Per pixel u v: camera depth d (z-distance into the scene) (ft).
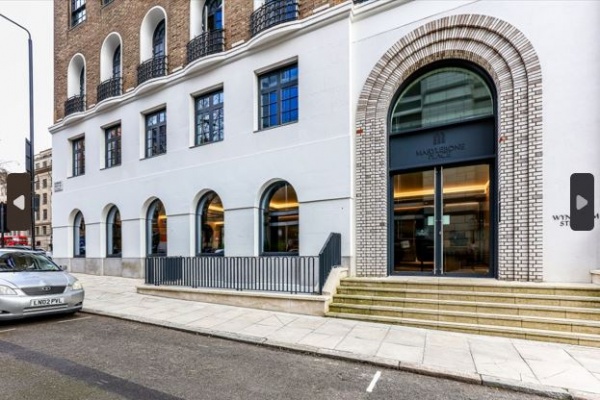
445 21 26.32
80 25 55.26
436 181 27.55
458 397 12.43
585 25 22.31
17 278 21.67
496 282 22.74
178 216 40.09
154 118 44.93
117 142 49.37
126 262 45.39
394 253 28.60
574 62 22.44
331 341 18.02
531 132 23.17
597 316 18.37
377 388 13.05
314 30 31.32
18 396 12.00
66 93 56.80
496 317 19.56
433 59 27.04
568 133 22.34
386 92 28.53
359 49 29.71
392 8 28.48
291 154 31.96
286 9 33.12
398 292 23.61
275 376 14.03
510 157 23.93
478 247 25.99
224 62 36.86
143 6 46.14
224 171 36.35
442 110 27.55
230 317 23.25
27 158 39.19
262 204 34.63
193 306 26.89
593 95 21.91
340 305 23.45
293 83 33.42
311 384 13.30
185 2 41.37
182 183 39.88
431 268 27.30
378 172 28.25
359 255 28.32
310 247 30.37
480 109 26.32
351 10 29.50
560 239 22.22
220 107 38.50
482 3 25.13
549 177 22.65
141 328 21.38
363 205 28.53
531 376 13.74
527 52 23.54
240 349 17.43
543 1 23.35
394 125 29.14
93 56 52.95
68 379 13.48
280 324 21.39
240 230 34.78
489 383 13.33
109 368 14.67
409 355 15.98
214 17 40.32
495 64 24.76
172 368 14.75
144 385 12.99
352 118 29.48
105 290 34.81
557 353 16.20
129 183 45.57
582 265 21.74
